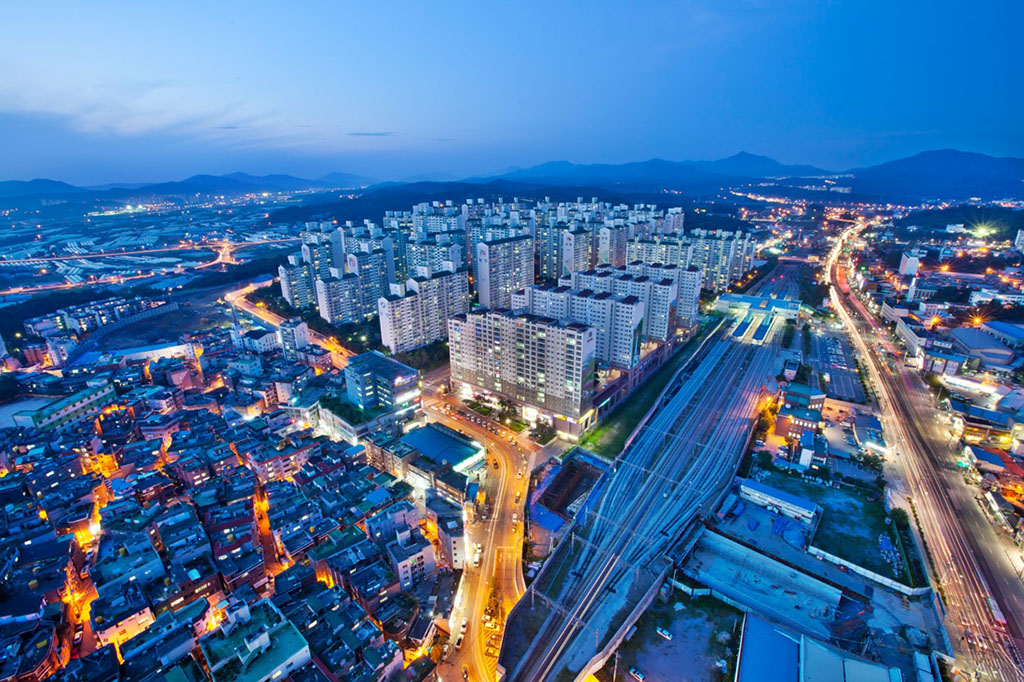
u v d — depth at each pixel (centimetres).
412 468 19250
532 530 16888
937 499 17688
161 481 18325
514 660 12175
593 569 15000
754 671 11538
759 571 14988
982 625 12950
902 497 17788
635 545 15938
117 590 13812
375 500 17000
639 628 13175
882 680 11038
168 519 16038
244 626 11875
